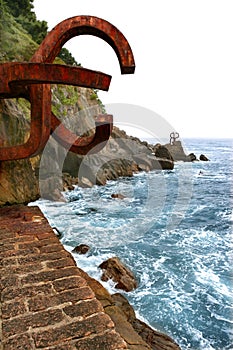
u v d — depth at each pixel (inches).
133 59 96.1
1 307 54.5
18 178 175.6
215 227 380.5
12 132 201.5
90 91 677.9
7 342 46.3
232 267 255.0
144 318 180.7
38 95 103.9
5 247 81.4
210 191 676.1
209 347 161.5
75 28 98.7
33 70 80.5
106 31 96.1
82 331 49.2
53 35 98.6
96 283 141.3
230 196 614.2
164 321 179.3
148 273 236.5
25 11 649.0
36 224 101.7
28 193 184.9
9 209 122.6
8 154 114.0
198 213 451.8
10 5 618.8
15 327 49.6
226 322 180.5
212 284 224.4
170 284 221.6
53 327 49.9
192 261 264.7
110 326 50.6
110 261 221.9
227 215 442.9
